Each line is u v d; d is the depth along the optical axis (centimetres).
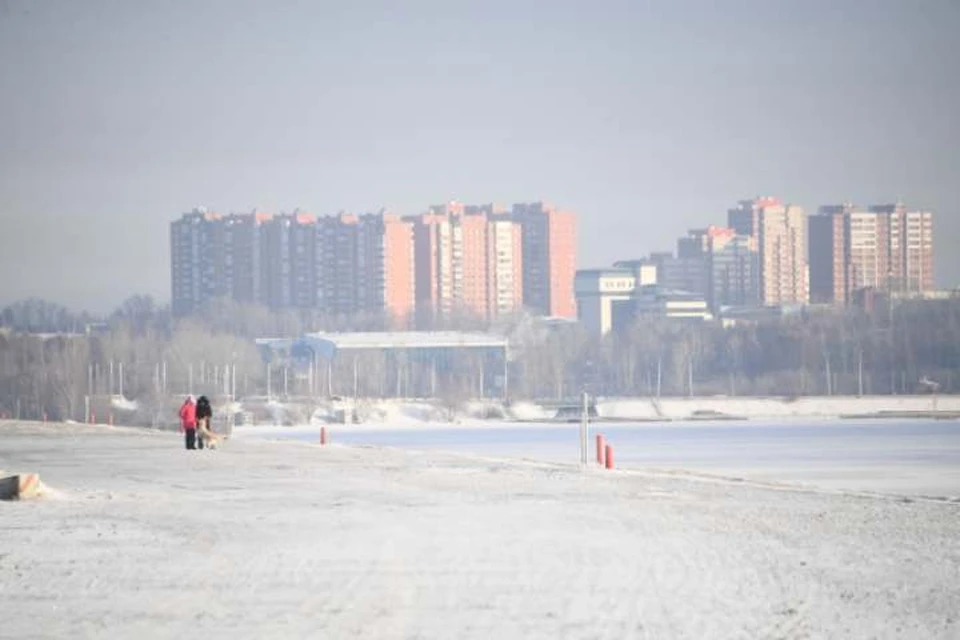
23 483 8294
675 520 7025
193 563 5325
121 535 6325
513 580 4856
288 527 6700
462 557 5503
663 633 3812
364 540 6119
